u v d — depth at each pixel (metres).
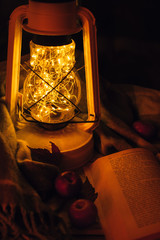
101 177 0.65
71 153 0.66
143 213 0.55
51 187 0.59
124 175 0.64
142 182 0.62
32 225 0.51
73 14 0.58
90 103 0.71
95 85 0.68
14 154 0.62
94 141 0.76
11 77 0.65
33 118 0.69
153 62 1.48
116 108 0.83
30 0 0.57
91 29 0.62
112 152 0.75
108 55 1.46
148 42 1.60
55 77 0.67
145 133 0.80
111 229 0.55
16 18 0.61
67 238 0.52
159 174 0.64
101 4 1.40
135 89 0.91
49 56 0.65
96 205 0.60
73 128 0.71
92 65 0.65
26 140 0.68
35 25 0.58
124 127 0.78
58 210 0.57
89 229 0.56
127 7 1.60
